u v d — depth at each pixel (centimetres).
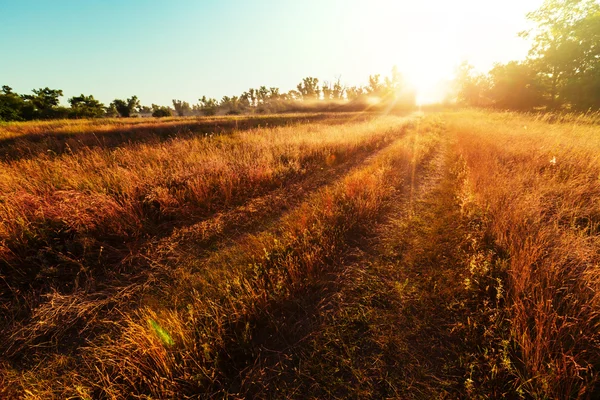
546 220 391
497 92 3438
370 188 540
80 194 427
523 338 189
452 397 182
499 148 784
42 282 303
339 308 265
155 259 351
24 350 227
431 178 690
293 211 502
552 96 2912
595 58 2425
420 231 412
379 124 1864
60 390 192
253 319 246
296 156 837
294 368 209
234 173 621
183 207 483
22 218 353
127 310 269
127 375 192
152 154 761
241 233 426
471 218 418
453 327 230
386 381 195
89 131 1330
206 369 197
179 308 266
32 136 1138
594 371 181
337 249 360
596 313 205
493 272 282
